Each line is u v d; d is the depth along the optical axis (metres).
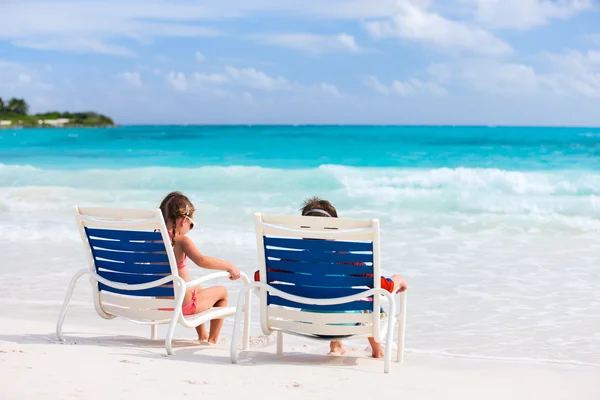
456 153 26.28
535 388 4.39
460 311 7.36
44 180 19.56
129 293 5.46
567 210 14.55
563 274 9.13
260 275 5.09
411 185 17.64
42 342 5.50
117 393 3.86
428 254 10.45
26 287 8.39
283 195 16.20
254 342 6.12
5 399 3.68
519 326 6.78
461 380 4.60
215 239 11.30
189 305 5.50
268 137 42.16
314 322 4.96
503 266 9.62
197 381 4.22
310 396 3.98
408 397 4.04
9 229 12.55
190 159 25.86
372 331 4.89
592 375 4.85
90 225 5.50
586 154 25.31
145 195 16.73
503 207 14.71
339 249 4.81
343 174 18.95
